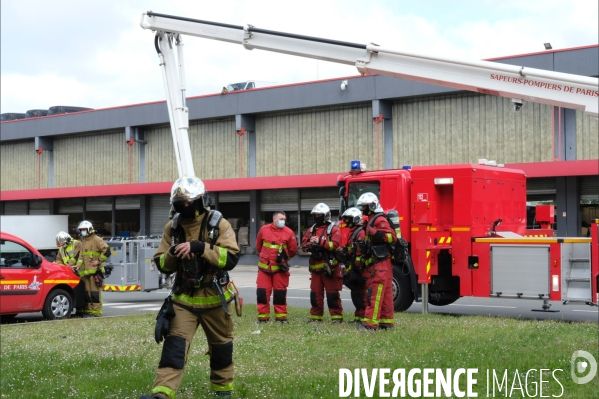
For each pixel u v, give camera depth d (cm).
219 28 1386
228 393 625
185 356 575
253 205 3578
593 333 1019
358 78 3167
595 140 2670
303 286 2336
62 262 1503
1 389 696
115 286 1873
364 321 1084
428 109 3061
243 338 1016
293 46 1302
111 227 4162
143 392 657
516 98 1134
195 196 573
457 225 1341
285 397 633
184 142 1472
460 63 1149
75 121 4184
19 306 1355
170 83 1477
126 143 4059
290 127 3488
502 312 1477
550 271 1244
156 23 1460
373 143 3212
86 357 864
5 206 4703
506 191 1441
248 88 3597
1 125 4550
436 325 1138
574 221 2645
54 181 4403
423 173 1383
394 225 1093
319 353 870
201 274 580
